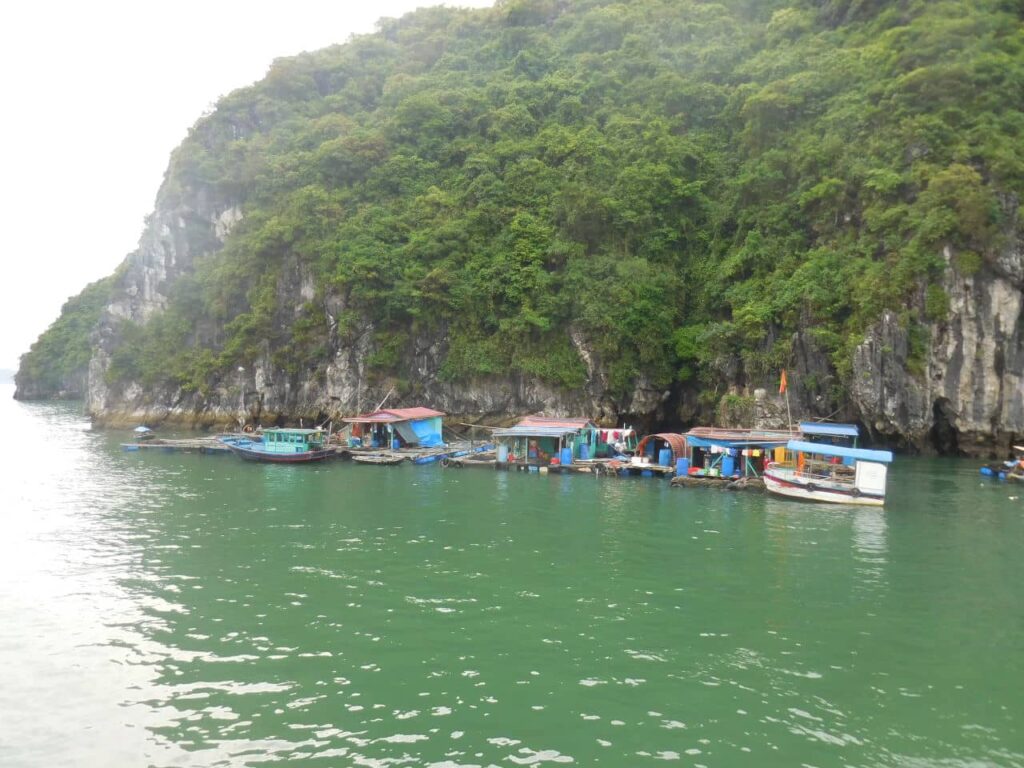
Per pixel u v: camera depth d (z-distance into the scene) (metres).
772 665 14.57
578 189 59.94
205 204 81.12
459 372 60.44
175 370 71.94
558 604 18.16
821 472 34.53
